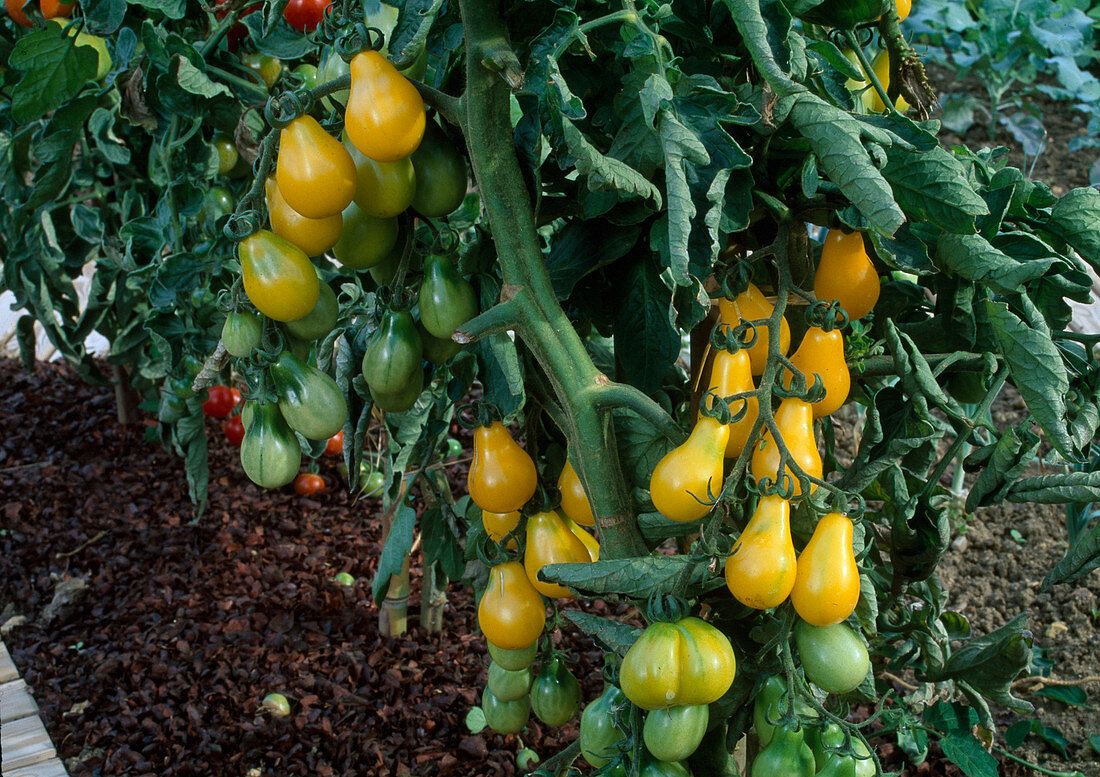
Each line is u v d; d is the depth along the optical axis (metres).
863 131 0.91
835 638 1.02
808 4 1.00
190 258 2.02
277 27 1.54
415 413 1.70
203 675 2.72
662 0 1.01
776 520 0.96
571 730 2.45
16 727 2.35
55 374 4.52
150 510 3.55
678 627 0.98
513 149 1.04
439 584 2.16
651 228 1.05
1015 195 1.13
